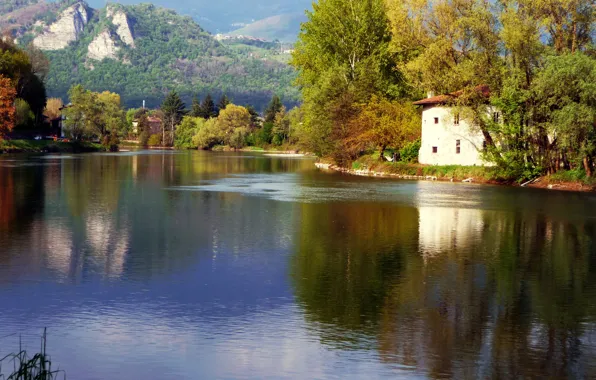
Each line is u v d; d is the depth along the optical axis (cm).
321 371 1484
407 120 8156
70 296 2036
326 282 2259
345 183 6425
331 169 9050
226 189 5581
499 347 1644
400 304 2003
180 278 2288
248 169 8844
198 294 2083
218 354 1573
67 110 16512
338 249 2842
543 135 6281
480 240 3119
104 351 1580
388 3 7669
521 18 6197
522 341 1689
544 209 4319
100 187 5491
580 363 1547
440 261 2625
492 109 6769
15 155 11262
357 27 8531
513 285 2255
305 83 9431
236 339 1672
